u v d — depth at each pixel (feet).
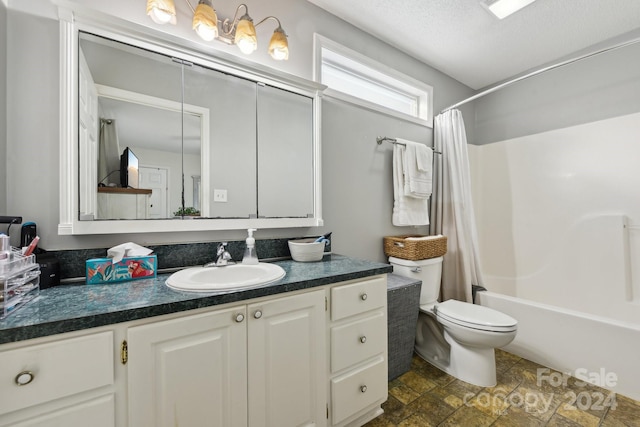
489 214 8.93
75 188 3.44
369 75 6.87
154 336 2.49
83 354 2.22
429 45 6.96
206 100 4.42
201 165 4.38
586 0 5.47
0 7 3.12
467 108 9.09
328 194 5.82
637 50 6.33
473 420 4.36
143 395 2.46
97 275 3.22
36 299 2.64
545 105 7.84
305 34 5.51
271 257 4.98
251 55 4.88
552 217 7.57
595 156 6.84
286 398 3.28
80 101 3.53
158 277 3.57
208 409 2.77
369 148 6.51
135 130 3.87
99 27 3.59
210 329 2.78
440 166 7.70
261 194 4.94
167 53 4.07
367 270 4.05
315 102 5.52
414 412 4.54
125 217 3.78
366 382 4.07
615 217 6.47
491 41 6.80
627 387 4.82
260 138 4.94
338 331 3.74
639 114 6.22
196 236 4.38
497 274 8.67
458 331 5.15
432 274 6.43
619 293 6.39
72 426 2.19
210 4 3.99
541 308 5.90
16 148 3.23
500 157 8.71
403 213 6.60
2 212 3.14
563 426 4.21
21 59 3.27
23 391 2.02
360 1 5.54
